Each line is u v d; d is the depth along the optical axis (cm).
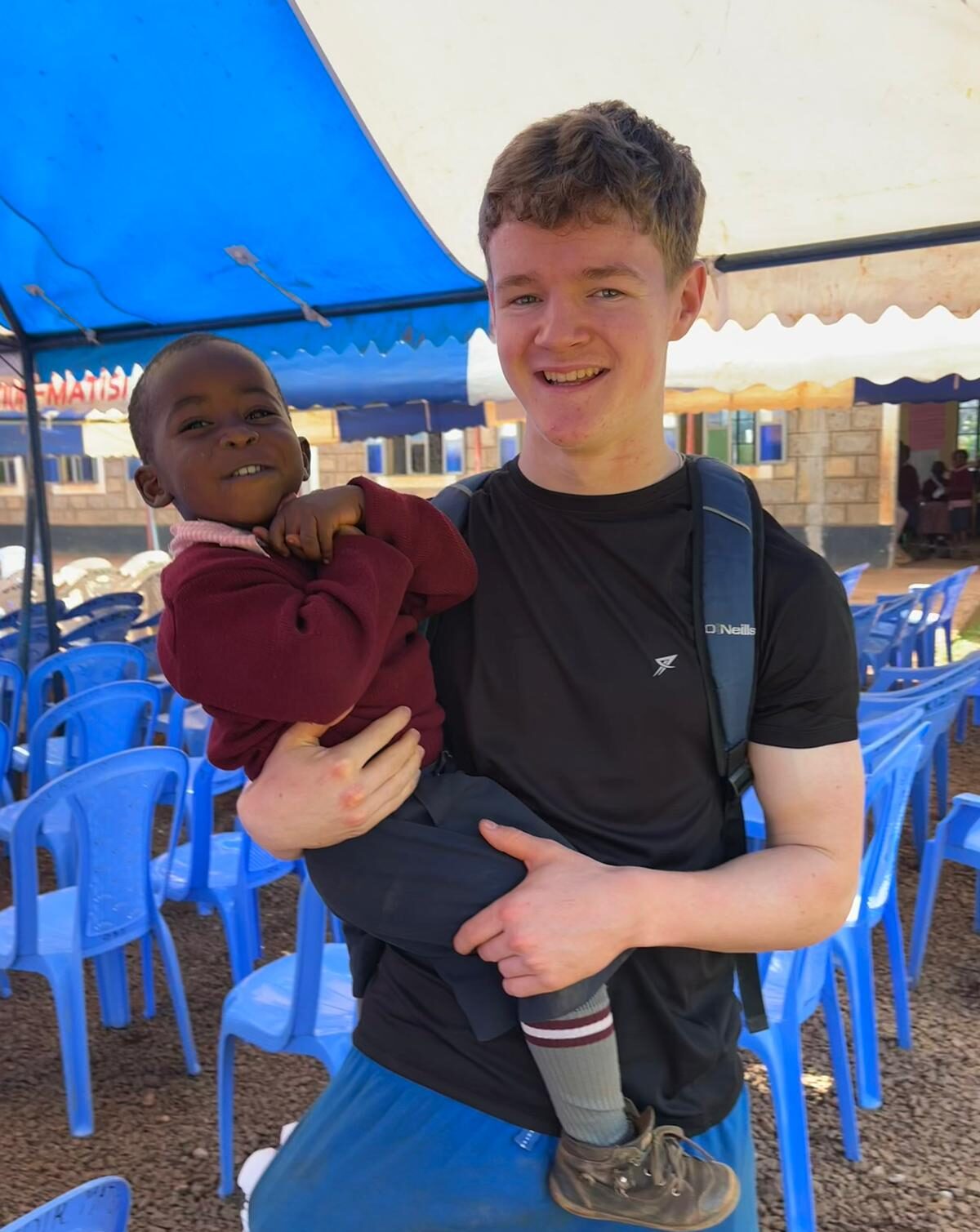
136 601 754
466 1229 116
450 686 128
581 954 106
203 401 125
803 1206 223
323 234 446
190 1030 306
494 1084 118
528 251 113
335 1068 218
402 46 330
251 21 329
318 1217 122
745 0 284
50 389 761
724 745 119
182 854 349
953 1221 232
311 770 113
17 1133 270
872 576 1443
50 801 266
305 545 116
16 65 360
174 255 476
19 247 488
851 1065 293
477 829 118
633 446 122
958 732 630
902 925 384
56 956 275
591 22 305
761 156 349
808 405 780
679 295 123
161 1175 252
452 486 139
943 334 601
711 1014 124
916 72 297
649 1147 111
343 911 122
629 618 120
